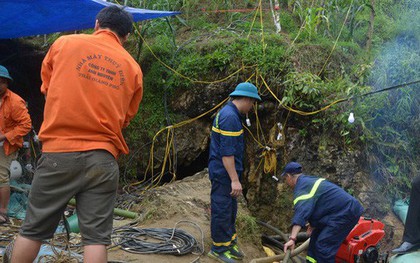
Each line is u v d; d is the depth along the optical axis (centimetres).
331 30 921
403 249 517
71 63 343
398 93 774
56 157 337
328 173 738
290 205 762
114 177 346
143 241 533
